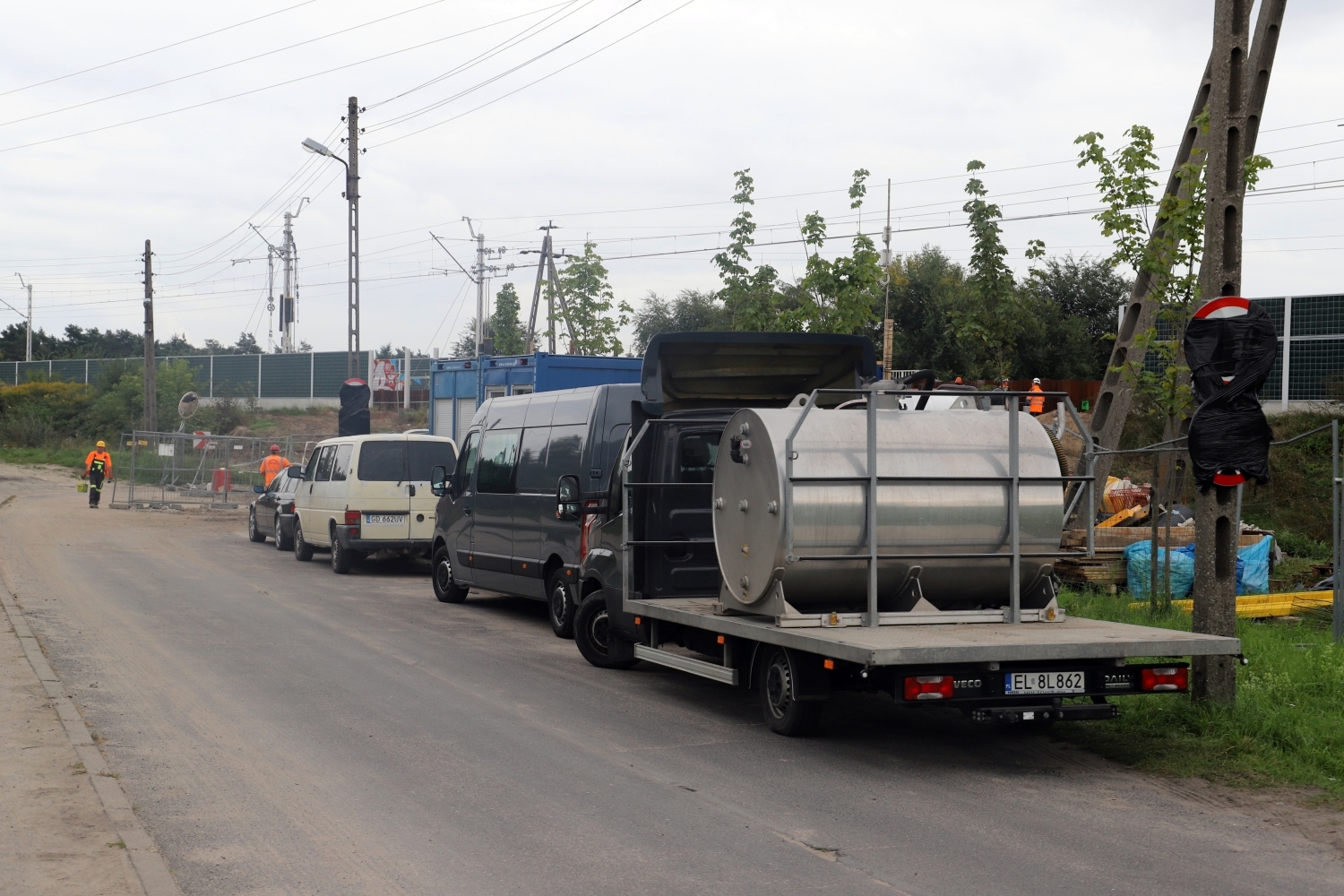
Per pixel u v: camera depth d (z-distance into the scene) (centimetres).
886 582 804
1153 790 689
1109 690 741
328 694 947
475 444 1524
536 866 542
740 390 1076
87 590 1602
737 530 838
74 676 991
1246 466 821
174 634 1241
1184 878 533
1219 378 828
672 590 1020
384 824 605
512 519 1388
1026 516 815
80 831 563
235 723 834
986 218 2027
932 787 693
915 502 791
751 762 749
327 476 2005
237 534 2703
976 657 702
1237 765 736
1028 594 838
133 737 788
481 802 648
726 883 521
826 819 623
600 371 2108
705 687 1019
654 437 1032
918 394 796
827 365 1051
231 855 554
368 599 1617
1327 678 898
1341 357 2834
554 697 957
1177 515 1495
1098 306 4509
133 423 6303
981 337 2048
